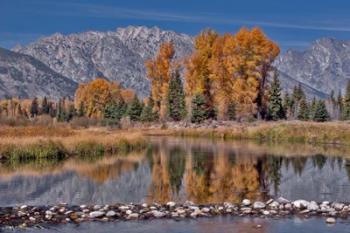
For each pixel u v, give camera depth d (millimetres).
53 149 47562
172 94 115812
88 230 19031
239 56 97000
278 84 106562
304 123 84125
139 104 126125
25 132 58156
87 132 64438
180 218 21031
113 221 20469
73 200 25938
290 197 27062
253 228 19406
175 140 77875
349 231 19000
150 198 26594
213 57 103188
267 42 96312
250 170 39094
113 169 39500
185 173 37250
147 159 47562
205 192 28656
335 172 37938
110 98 159875
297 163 44000
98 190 29219
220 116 102750
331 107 159500
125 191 28875
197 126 99625
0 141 45312
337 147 63281
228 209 22500
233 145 66062
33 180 33000
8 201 25594
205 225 19859
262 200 25938
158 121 115375
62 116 147250
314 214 21828
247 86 96500
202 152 54969
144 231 18922
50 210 22062
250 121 97000
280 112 106875
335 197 27109
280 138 77688
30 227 19375
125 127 103062
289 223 20219
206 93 107000
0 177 34250
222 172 38000
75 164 42656
